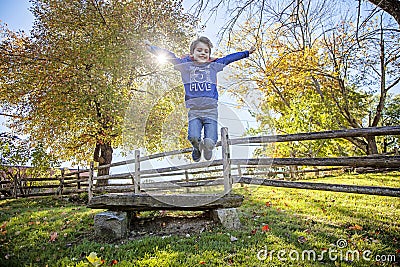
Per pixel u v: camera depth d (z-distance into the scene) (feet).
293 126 52.06
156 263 10.61
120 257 11.66
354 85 62.64
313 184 13.53
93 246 13.14
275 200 21.30
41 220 19.85
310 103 55.67
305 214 16.47
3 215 24.32
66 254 12.63
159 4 41.65
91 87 34.53
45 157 34.65
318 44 52.60
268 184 15.33
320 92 57.88
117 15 37.99
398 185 27.35
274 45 47.44
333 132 12.49
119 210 15.33
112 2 39.47
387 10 21.30
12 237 16.25
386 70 52.54
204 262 10.41
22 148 35.42
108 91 32.83
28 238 15.49
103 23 37.99
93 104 37.37
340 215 15.96
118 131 32.24
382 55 46.85
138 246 12.49
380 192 11.34
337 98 61.16
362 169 43.39
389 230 13.08
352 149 81.51
